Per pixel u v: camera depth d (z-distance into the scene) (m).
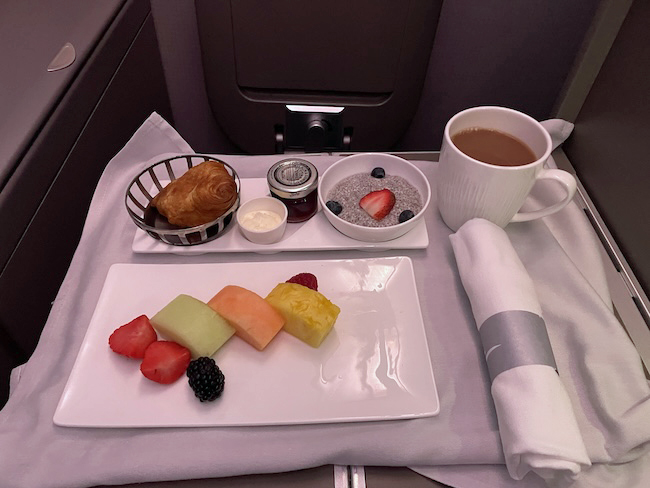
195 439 0.53
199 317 0.59
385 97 1.10
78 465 0.52
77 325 0.64
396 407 0.55
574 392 0.58
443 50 1.17
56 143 0.72
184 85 1.23
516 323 0.56
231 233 0.72
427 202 0.70
